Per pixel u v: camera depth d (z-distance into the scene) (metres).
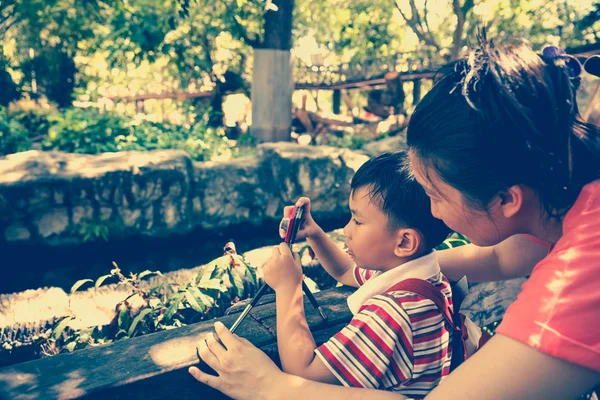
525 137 0.87
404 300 1.18
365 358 1.12
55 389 1.07
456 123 0.92
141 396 1.14
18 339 2.99
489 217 0.97
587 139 0.93
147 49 7.80
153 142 7.30
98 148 6.71
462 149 0.91
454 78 0.96
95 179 4.98
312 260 3.23
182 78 10.09
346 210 6.54
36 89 10.17
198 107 10.76
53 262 4.89
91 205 5.00
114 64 8.94
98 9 8.54
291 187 6.20
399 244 1.28
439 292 1.23
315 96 12.21
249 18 8.63
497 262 1.53
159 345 1.26
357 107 13.25
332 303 1.56
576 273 0.84
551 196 0.91
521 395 0.84
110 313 3.20
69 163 5.12
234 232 5.98
